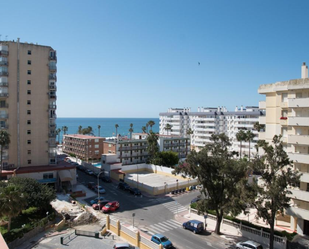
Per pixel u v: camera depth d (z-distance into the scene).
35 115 69.56
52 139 71.56
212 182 40.78
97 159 117.69
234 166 38.31
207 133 140.00
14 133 67.25
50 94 71.38
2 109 65.81
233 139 126.06
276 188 33.50
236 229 41.91
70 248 36.06
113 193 65.75
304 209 39.03
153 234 41.25
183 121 158.12
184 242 38.50
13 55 66.88
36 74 69.50
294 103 40.69
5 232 37.97
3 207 36.25
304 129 41.34
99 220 47.75
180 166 42.72
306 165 40.75
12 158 67.06
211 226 44.94
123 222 46.69
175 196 63.78
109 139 115.75
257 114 119.88
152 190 64.94
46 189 49.03
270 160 35.97
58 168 67.94
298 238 38.94
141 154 103.06
